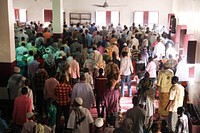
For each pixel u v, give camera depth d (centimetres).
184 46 1096
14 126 660
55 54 1039
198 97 805
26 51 1041
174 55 1192
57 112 726
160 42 1223
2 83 962
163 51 1216
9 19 934
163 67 960
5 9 923
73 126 588
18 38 1357
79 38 1399
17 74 808
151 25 2300
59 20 1644
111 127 561
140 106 626
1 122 627
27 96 663
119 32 1658
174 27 1602
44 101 805
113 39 1316
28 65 928
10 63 953
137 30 1596
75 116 586
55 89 723
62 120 811
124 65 980
